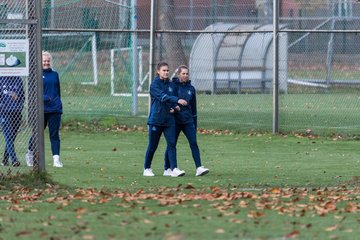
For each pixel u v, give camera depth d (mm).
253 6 101375
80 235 31172
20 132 56656
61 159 60750
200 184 48938
